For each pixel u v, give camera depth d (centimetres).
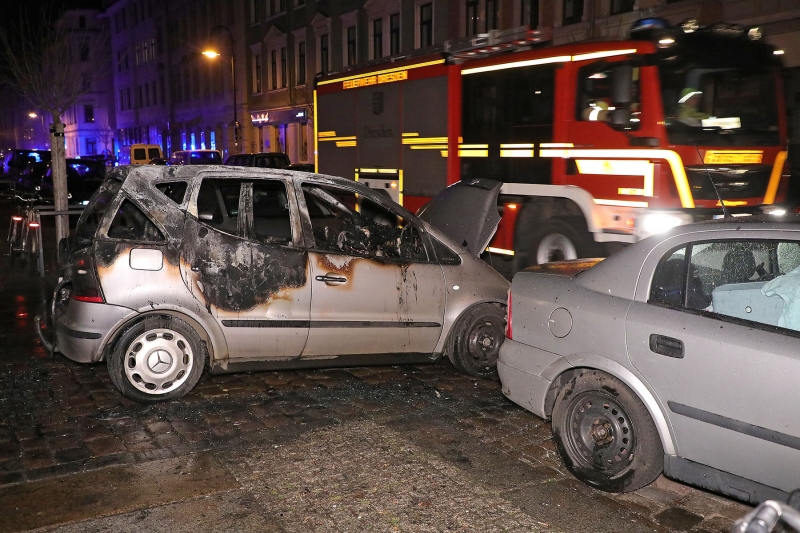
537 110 911
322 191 650
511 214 962
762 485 348
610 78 812
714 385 359
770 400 339
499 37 993
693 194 775
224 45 4600
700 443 368
